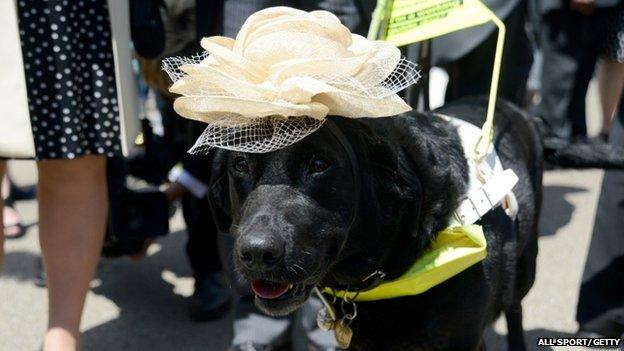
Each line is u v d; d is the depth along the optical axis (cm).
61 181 271
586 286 325
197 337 344
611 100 515
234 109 180
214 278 355
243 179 197
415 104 296
